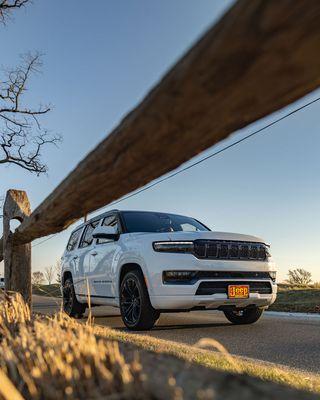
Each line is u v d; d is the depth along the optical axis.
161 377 0.81
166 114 0.74
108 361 1.03
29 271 4.21
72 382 0.91
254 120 0.73
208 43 0.59
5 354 1.26
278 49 0.52
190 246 5.29
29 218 3.10
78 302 7.41
